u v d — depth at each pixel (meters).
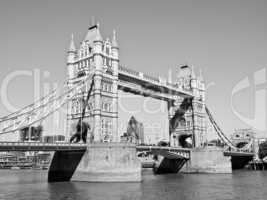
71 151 82.62
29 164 190.50
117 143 78.44
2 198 55.31
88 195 58.34
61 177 83.06
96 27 96.25
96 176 77.06
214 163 116.38
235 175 106.25
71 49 97.62
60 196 57.19
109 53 95.50
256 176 101.56
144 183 78.31
